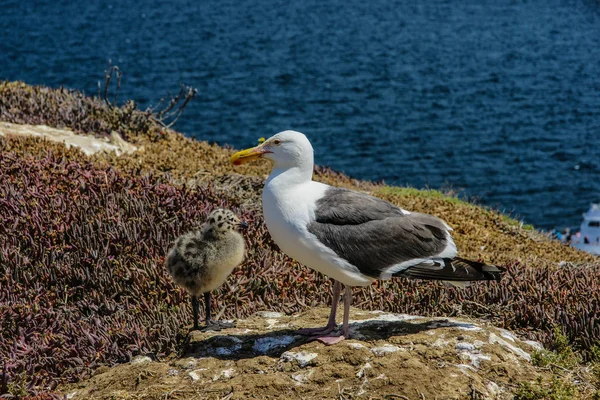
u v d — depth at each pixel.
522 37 90.94
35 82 62.84
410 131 49.00
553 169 41.28
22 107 16.19
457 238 13.96
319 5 120.12
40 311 8.43
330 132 48.28
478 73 70.19
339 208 7.34
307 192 7.46
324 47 84.00
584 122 52.88
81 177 10.98
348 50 82.06
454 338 7.44
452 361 7.05
